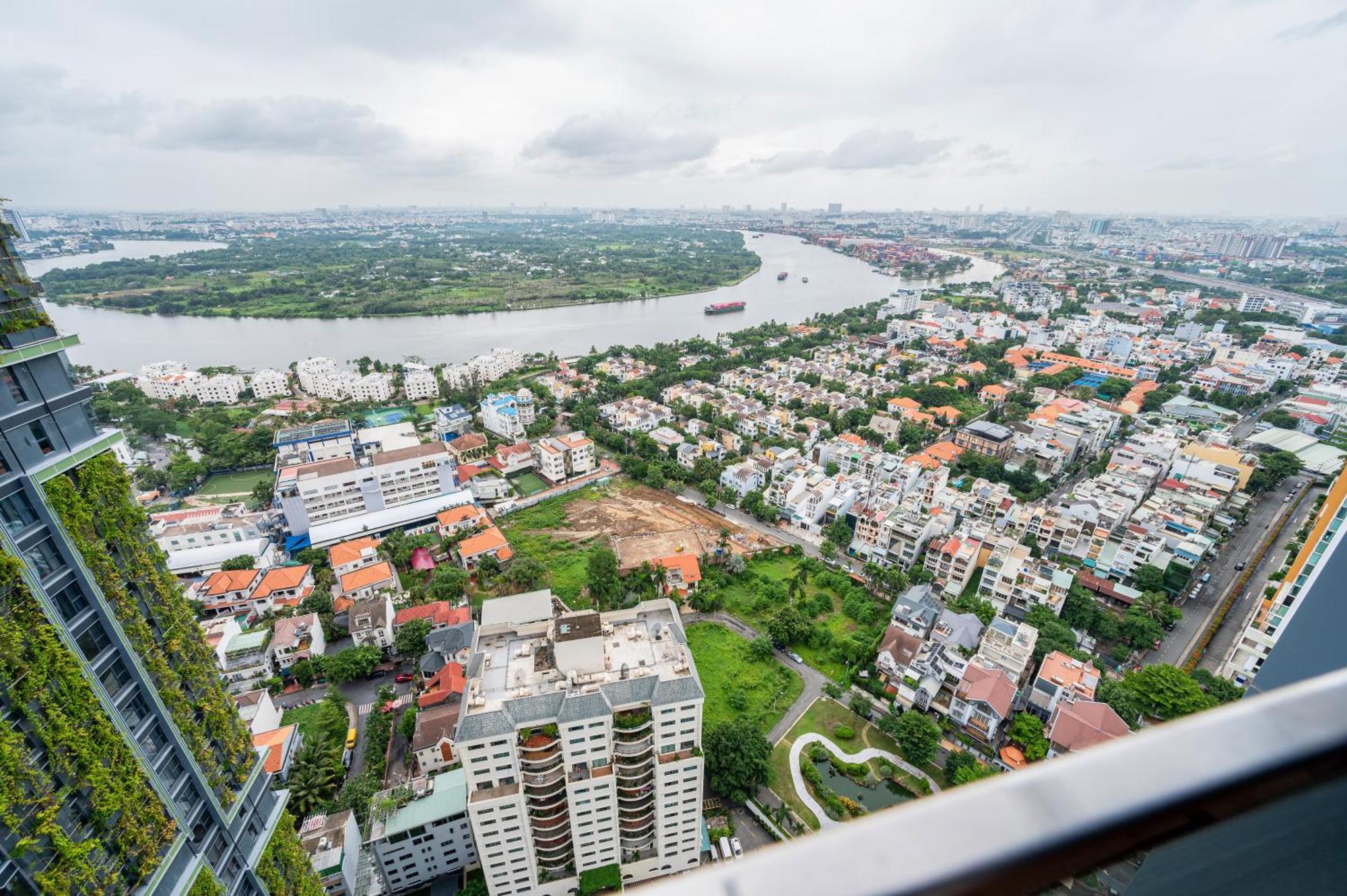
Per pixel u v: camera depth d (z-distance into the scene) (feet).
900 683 244.01
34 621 99.19
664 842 182.19
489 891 173.78
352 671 252.42
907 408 513.04
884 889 11.59
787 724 232.53
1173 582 293.23
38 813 94.79
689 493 412.16
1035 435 447.83
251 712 219.20
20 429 101.35
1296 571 233.55
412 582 322.14
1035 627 265.54
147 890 109.60
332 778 211.00
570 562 334.85
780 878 11.41
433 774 205.36
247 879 133.69
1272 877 15.52
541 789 163.94
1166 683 225.15
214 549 328.29
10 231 102.22
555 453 422.82
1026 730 214.48
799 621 272.10
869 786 211.20
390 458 386.73
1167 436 428.97
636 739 164.35
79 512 107.55
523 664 177.58
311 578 317.42
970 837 12.61
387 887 180.55
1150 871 15.93
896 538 322.14
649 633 187.93
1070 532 326.24
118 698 111.86
